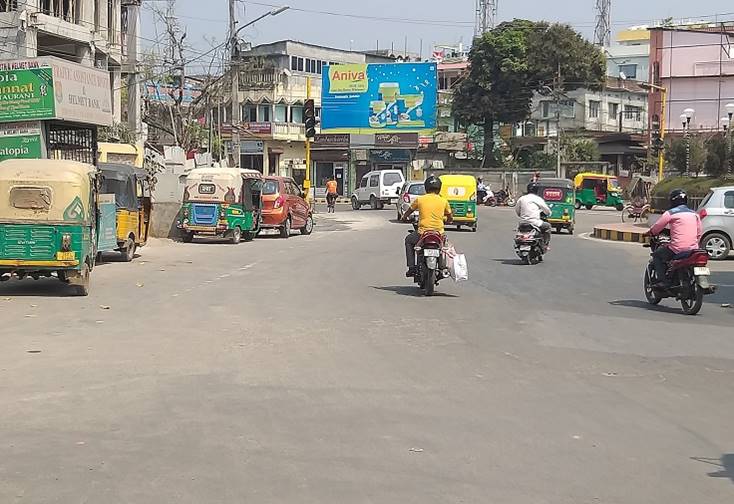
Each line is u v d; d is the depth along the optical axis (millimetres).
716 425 6781
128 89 42375
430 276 14211
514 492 5133
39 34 32688
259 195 27750
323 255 22031
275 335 10422
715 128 58812
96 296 13789
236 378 8062
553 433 6449
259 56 66562
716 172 31688
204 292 14398
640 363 9172
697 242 13164
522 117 64375
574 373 8633
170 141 51062
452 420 6746
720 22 63750
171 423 6492
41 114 20875
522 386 8008
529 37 63531
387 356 9297
